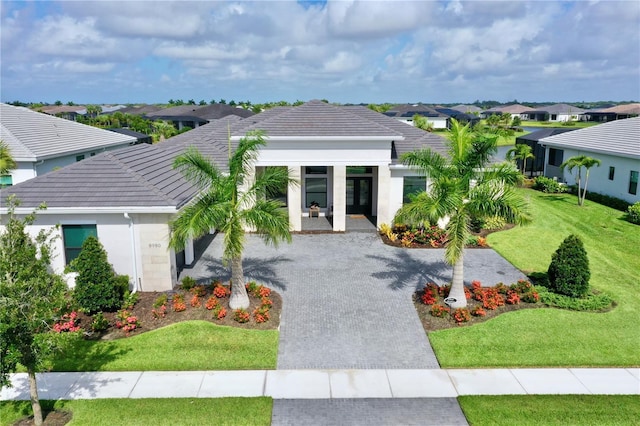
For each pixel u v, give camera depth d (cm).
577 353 1362
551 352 1367
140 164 1948
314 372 1278
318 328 1512
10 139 2623
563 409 1112
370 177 2841
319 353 1370
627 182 3002
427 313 1595
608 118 11588
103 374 1253
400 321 1558
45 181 1739
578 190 3203
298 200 2500
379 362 1330
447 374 1273
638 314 1585
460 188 1523
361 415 1102
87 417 1074
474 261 2109
